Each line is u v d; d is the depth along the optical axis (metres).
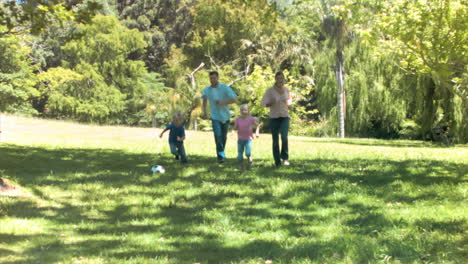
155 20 62.16
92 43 53.44
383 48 23.55
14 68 47.91
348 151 16.28
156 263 4.60
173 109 45.03
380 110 37.03
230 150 14.88
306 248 5.00
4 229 5.68
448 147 26.27
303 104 51.12
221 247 5.18
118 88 56.81
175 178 9.26
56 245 5.19
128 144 17.14
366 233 5.59
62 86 52.66
